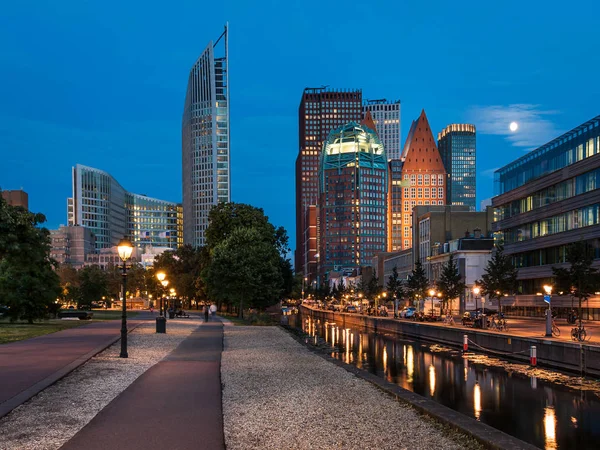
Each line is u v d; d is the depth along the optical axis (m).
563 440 19.45
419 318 89.75
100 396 17.33
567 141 80.00
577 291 48.22
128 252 28.67
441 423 14.84
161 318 48.19
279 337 48.50
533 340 41.28
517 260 94.00
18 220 40.62
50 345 32.88
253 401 17.84
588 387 30.31
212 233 95.12
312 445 12.51
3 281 58.50
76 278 167.75
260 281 79.69
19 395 16.58
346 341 64.38
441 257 131.62
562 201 79.94
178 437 12.41
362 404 17.69
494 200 102.00
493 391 29.42
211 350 33.94
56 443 11.80
